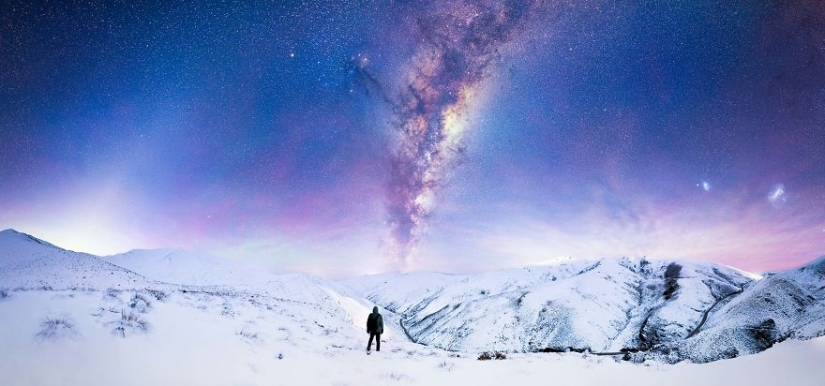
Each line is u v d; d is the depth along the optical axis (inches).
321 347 559.2
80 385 272.2
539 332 4210.1
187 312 528.7
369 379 404.2
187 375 326.3
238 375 349.4
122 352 334.0
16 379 258.5
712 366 426.6
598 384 403.2
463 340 4507.9
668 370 453.7
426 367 498.6
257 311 739.4
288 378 366.9
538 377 443.2
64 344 314.5
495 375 456.1
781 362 373.4
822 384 301.7
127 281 2400.3
